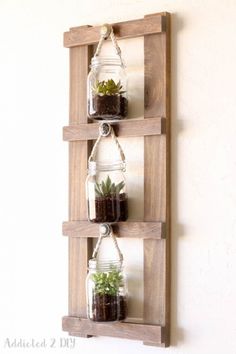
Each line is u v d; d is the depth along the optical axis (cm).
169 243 172
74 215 186
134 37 179
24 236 198
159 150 172
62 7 194
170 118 174
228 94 166
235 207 164
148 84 175
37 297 195
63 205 192
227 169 165
